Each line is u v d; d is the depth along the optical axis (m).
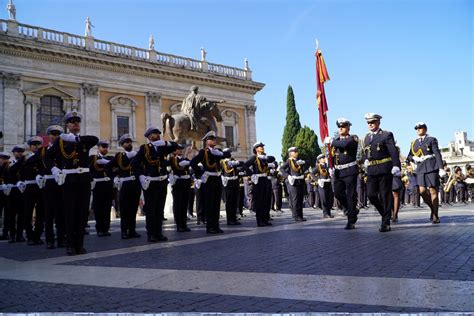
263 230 10.71
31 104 33.72
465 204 23.20
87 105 36.72
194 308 3.82
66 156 7.94
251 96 50.19
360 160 20.84
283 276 4.92
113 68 38.59
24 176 10.85
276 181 22.23
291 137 66.19
